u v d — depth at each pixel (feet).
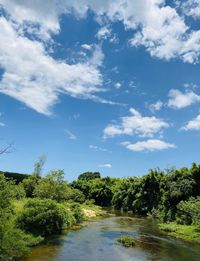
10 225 82.94
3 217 81.97
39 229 125.08
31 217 122.93
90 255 101.96
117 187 360.89
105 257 100.42
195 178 197.88
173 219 189.26
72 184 393.91
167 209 201.26
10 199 87.40
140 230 161.48
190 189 192.34
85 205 297.94
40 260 90.74
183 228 155.12
